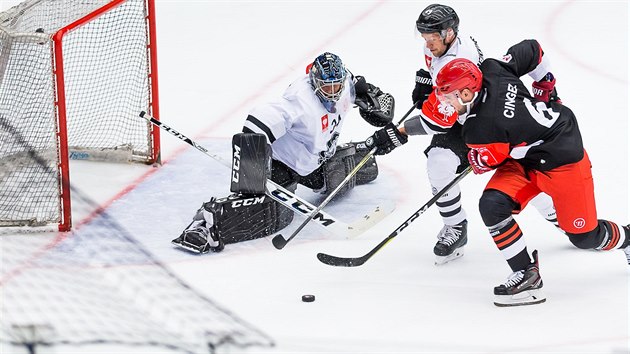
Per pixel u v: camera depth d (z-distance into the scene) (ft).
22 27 63.00
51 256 55.16
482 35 93.71
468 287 51.72
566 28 94.22
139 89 70.64
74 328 46.37
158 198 64.54
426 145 73.67
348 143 65.72
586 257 55.01
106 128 71.51
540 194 53.93
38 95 62.85
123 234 58.70
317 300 50.01
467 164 54.65
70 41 80.07
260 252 56.65
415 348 44.52
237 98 83.30
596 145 70.90
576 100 78.95
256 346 44.80
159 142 69.82
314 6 103.96
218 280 52.49
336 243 58.08
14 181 63.67
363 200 64.59
